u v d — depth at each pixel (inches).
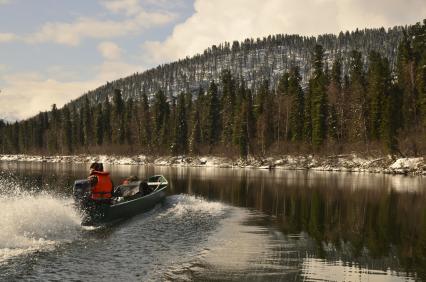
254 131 3304.6
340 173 2025.1
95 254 405.4
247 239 486.3
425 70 2490.2
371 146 2541.8
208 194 965.2
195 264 379.9
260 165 2797.7
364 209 748.0
